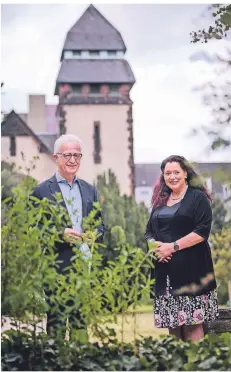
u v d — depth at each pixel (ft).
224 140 21.31
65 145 19.81
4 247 16.93
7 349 17.42
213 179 20.33
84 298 16.74
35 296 17.02
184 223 19.97
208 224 19.98
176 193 20.29
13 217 16.87
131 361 16.90
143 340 18.07
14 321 18.02
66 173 19.75
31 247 16.80
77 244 17.67
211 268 20.13
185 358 17.22
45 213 18.69
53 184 19.74
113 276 16.88
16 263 16.83
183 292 19.93
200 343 17.85
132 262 16.85
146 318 20.51
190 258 19.95
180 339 18.67
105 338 17.62
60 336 17.31
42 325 19.04
